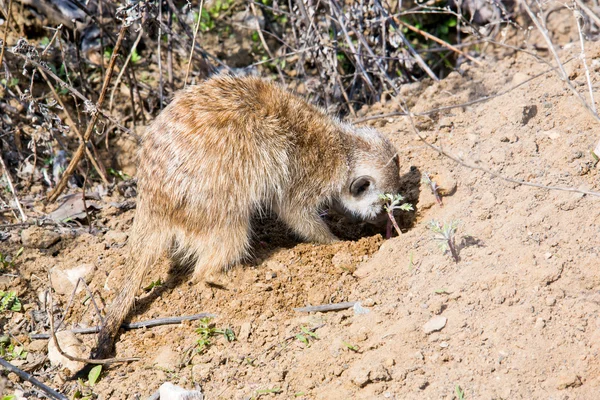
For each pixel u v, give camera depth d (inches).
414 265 348.8
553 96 418.6
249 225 378.0
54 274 383.2
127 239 410.6
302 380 308.3
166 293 366.3
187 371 324.8
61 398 315.0
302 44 533.3
